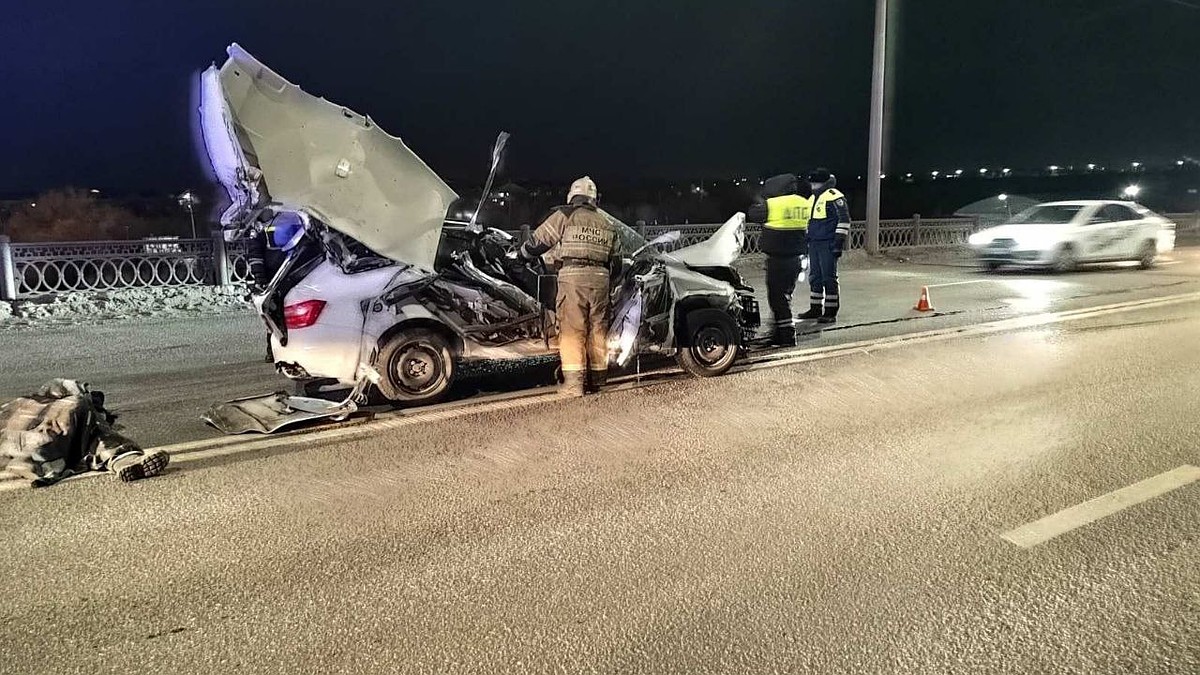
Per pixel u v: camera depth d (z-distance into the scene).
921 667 2.73
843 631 2.95
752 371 7.09
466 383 6.77
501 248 6.69
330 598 3.23
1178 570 3.36
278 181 5.36
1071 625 2.96
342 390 6.62
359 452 4.99
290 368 5.84
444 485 4.43
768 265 9.48
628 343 6.52
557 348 6.47
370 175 5.83
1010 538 3.69
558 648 2.86
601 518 3.98
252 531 3.85
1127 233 15.68
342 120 5.84
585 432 5.38
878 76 18.98
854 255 19.33
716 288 6.95
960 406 5.91
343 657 2.82
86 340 9.05
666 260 7.02
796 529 3.82
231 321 10.44
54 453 4.59
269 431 5.38
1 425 4.68
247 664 2.78
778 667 2.74
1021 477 4.46
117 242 12.22
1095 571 3.37
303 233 5.91
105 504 4.18
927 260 19.14
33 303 11.14
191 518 4.01
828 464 4.71
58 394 5.16
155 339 9.12
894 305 11.32
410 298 5.94
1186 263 17.22
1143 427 5.33
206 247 12.93
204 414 5.82
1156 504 4.05
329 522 3.96
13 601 3.22
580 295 6.13
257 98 5.41
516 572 3.43
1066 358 7.46
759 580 3.33
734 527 3.85
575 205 6.20
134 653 2.86
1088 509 4.00
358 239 5.59
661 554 3.58
